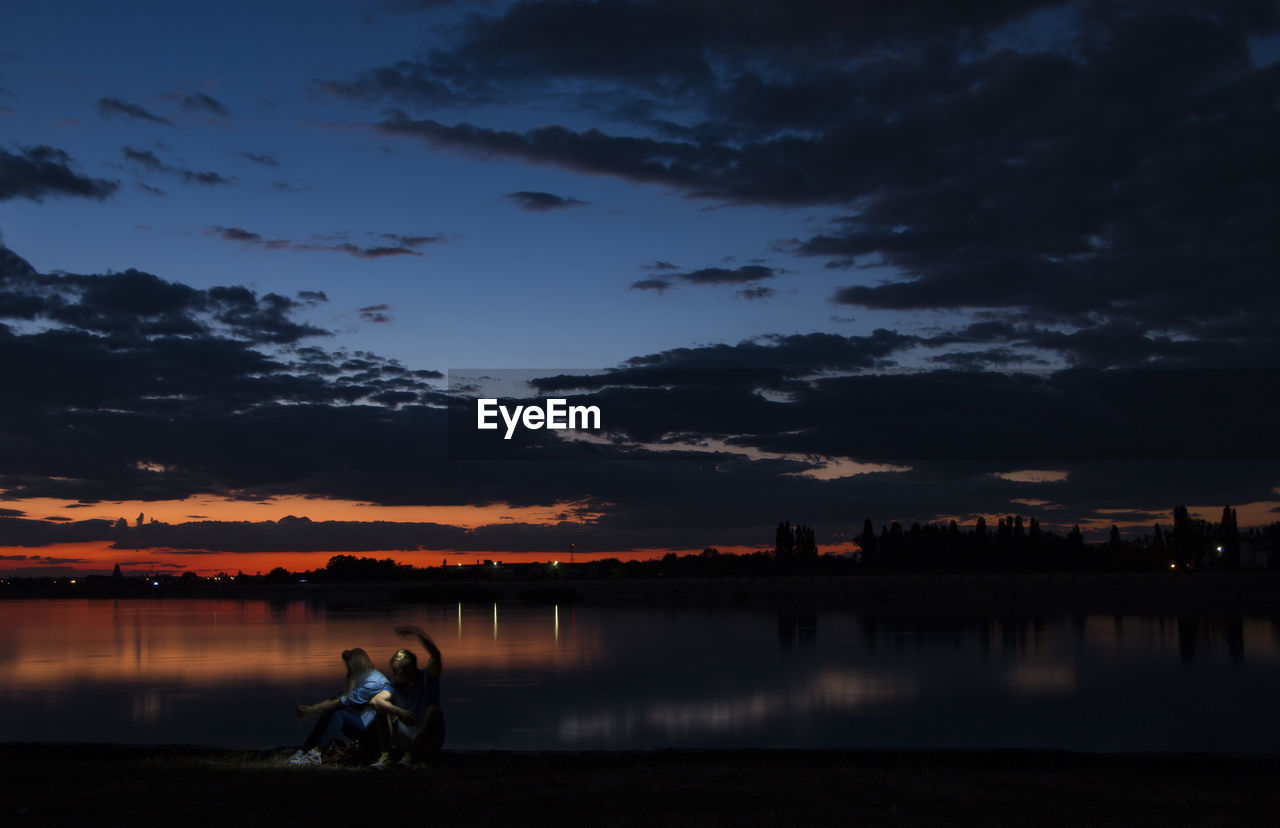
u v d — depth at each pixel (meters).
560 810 10.34
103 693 28.02
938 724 22.75
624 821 9.88
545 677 32.31
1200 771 12.39
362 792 11.06
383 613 88.62
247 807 10.44
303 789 11.21
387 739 12.83
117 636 54.94
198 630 60.62
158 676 32.56
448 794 10.98
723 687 29.48
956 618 65.31
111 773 12.10
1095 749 19.78
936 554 142.75
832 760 13.30
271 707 24.97
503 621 70.12
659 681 30.98
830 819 9.98
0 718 23.38
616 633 54.47
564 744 20.22
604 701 26.38
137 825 9.77
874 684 30.09
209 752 13.58
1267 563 127.75
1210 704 25.78
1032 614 69.19
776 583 115.19
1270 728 22.22
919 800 10.73
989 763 13.05
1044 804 10.56
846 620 65.00
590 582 137.00
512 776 12.00
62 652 42.97
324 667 35.38
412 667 13.12
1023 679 31.31
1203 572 96.69
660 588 123.31
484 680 31.56
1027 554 140.38
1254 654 39.00
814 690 28.62
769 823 9.84
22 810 10.29
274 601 150.25
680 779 11.81
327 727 13.07
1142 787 11.41
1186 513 137.12
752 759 13.38
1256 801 10.69
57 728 21.81
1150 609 73.50
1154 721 23.22
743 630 56.03
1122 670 33.84
